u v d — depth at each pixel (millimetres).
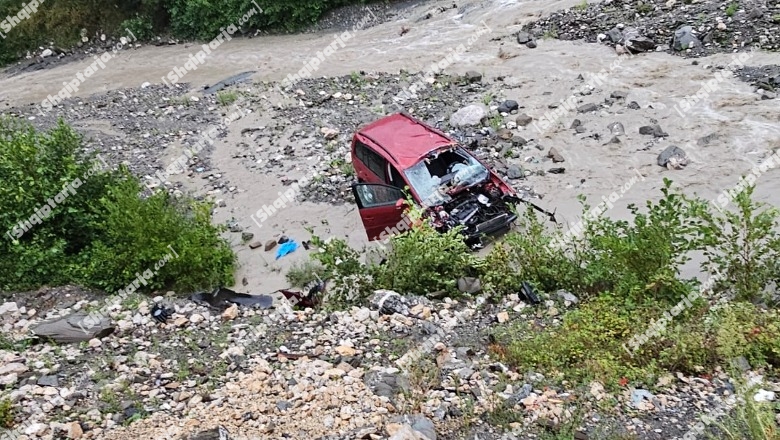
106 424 7617
